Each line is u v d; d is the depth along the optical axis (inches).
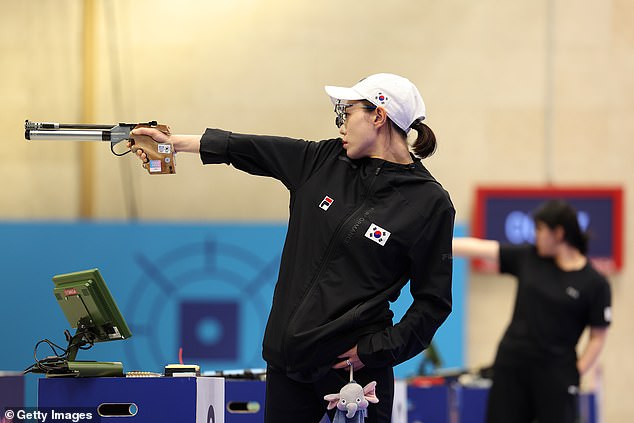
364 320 420.2
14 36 1191.6
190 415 450.0
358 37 1187.3
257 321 1074.1
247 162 455.2
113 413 511.8
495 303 1178.0
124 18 1188.5
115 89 1184.8
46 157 1184.8
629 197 1186.0
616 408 1170.6
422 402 808.3
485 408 892.6
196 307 1072.8
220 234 1080.8
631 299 1175.0
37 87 1187.3
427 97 1188.5
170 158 456.8
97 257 1071.0
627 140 1188.5
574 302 763.4
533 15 1191.6
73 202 1181.7
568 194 1164.5
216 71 1183.6
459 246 784.9
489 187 1163.3
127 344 1061.8
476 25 1190.9
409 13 1189.7
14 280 1061.1
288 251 438.9
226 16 1188.5
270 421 434.9
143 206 1179.3
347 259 426.0
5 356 1047.6
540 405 763.4
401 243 426.3
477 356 1174.3
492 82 1187.3
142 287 1071.0
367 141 439.5
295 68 1183.6
